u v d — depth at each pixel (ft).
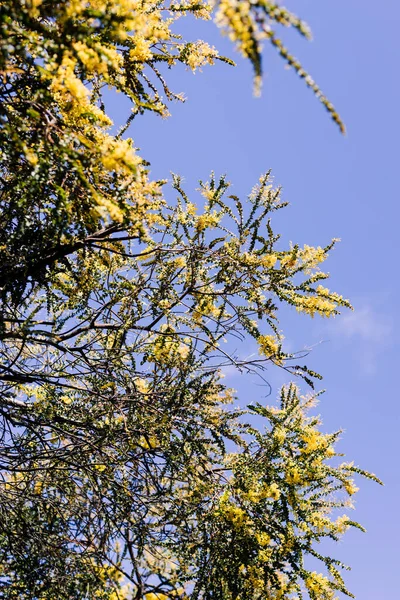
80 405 14.61
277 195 13.94
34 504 13.60
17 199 9.98
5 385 13.51
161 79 11.49
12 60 9.31
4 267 10.77
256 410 14.65
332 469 14.43
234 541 13.62
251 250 13.82
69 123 8.88
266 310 13.83
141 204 8.70
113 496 13.70
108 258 13.38
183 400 14.53
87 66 7.85
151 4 10.85
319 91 5.80
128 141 9.08
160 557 13.91
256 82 5.65
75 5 7.33
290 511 13.75
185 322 14.44
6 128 7.56
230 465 14.20
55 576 12.66
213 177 14.62
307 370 13.92
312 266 13.84
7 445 13.65
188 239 14.08
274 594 13.73
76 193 9.44
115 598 13.69
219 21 5.78
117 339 14.37
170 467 14.52
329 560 13.37
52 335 10.84
